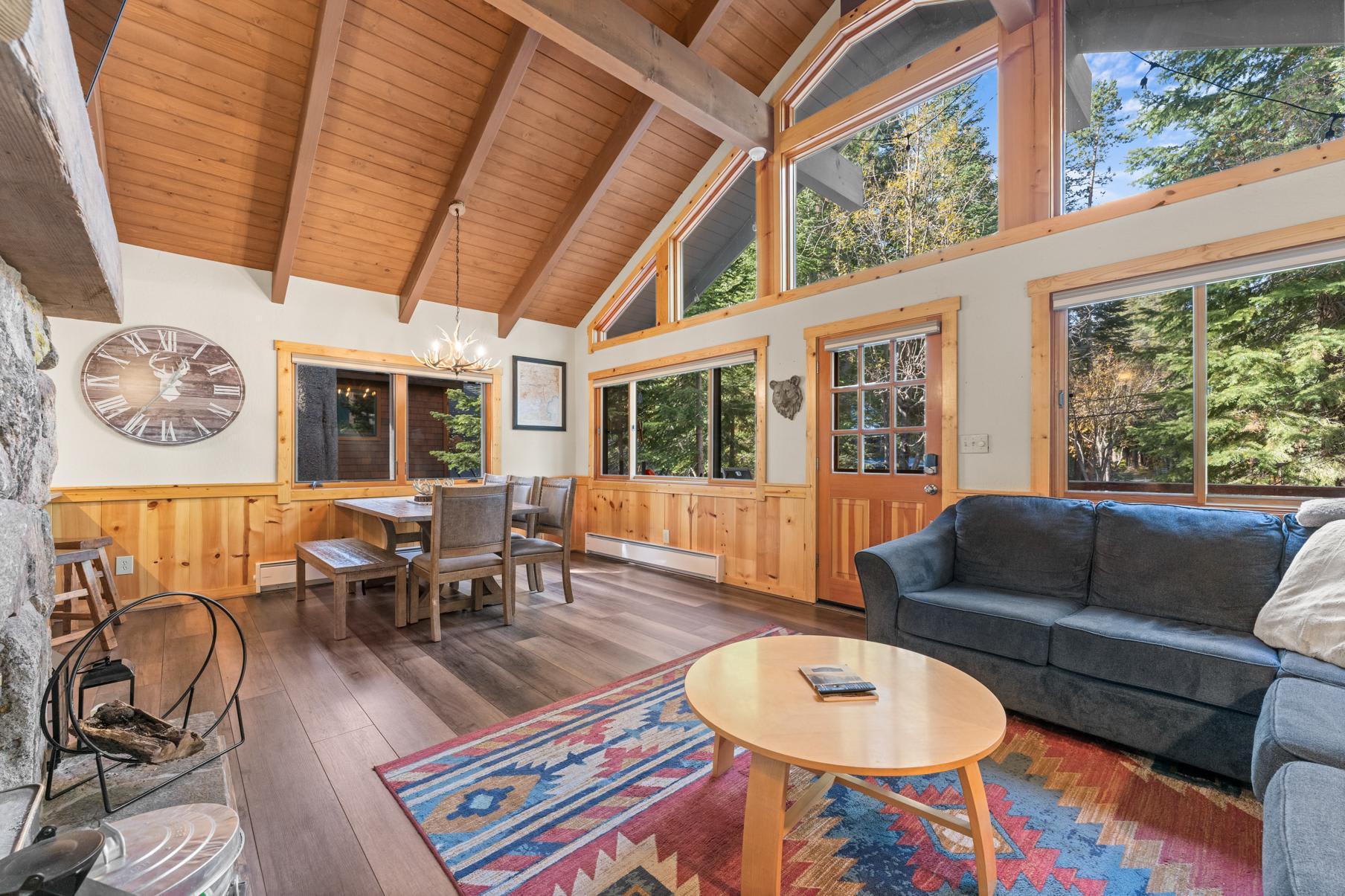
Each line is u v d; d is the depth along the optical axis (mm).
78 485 3627
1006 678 2209
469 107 3766
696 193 4871
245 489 4195
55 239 1122
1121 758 1931
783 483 4137
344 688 2506
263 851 1480
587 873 1414
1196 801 1689
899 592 2520
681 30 3730
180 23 2945
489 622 3473
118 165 3383
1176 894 1330
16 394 1214
